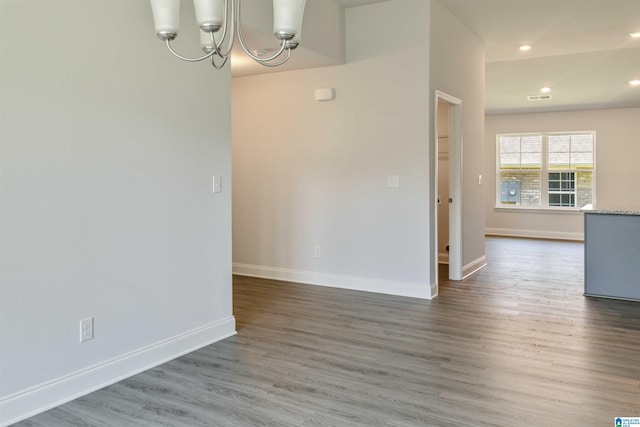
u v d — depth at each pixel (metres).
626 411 2.49
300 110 5.42
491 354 3.30
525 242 9.48
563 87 7.93
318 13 4.63
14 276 2.38
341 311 4.35
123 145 2.88
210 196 3.52
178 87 3.23
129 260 2.94
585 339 3.61
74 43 2.61
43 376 2.52
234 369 3.05
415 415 2.46
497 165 10.78
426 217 4.75
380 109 4.94
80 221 2.66
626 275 4.76
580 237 10.02
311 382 2.85
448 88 5.14
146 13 3.00
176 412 2.49
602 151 9.88
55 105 2.53
